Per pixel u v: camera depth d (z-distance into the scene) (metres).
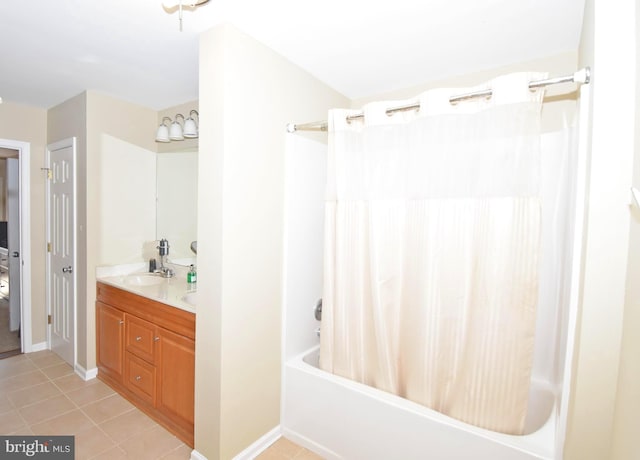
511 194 1.40
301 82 2.00
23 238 2.88
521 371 1.41
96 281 2.57
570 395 1.21
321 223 2.23
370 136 1.71
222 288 1.57
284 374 1.96
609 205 1.05
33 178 2.90
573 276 1.23
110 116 2.62
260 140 1.73
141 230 2.89
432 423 1.48
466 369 1.51
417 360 1.63
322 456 1.82
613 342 1.06
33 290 2.95
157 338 2.02
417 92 2.27
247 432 1.76
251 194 1.69
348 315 1.83
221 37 1.54
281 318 1.96
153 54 1.88
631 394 0.85
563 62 1.81
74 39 1.72
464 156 1.49
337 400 1.75
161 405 2.01
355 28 1.58
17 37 1.70
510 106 1.37
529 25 1.54
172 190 2.86
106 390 2.39
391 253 1.70
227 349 1.61
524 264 1.39
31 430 1.95
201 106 1.62
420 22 1.53
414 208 1.63
